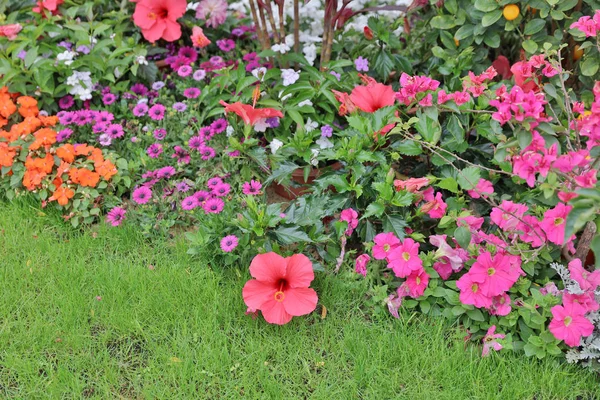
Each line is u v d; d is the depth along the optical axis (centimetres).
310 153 352
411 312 314
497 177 330
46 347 297
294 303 296
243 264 330
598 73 370
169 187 374
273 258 297
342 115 394
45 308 315
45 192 371
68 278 329
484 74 322
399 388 282
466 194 344
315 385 283
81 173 367
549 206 316
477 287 292
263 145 397
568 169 256
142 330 300
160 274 329
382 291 309
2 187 385
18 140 382
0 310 313
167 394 275
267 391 276
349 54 455
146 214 357
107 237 359
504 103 271
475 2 362
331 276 329
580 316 275
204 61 458
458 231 292
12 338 300
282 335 303
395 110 345
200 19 477
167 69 475
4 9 460
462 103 324
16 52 409
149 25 440
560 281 310
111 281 325
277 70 401
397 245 310
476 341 304
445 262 307
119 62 426
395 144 338
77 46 430
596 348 277
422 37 459
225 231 327
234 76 406
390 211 325
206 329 302
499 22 371
